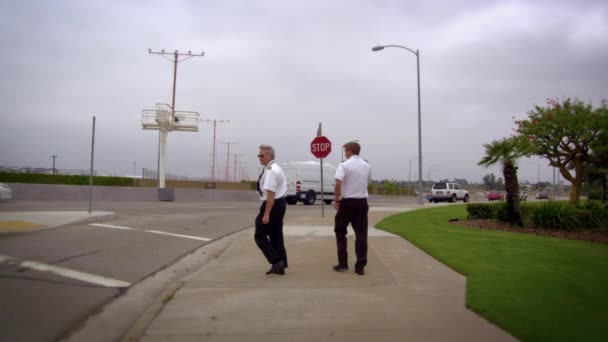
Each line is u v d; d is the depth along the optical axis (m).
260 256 7.66
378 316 4.45
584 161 19.62
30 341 3.76
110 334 4.03
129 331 4.02
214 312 4.55
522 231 11.38
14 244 7.90
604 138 18.20
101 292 5.26
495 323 4.21
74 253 7.33
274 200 6.24
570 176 19.66
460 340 3.83
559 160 19.88
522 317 4.26
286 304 4.83
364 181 6.36
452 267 6.65
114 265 6.70
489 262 6.88
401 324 4.23
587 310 4.46
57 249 7.59
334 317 4.42
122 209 17.20
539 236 10.36
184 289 5.41
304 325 4.20
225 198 31.50
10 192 21.39
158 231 10.55
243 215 15.82
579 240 9.92
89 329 4.12
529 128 19.09
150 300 5.16
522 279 5.73
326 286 5.61
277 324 4.22
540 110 19.73
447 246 8.41
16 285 5.32
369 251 8.11
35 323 4.17
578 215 11.84
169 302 4.87
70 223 10.83
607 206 11.82
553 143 18.94
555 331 3.91
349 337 3.91
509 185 12.28
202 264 7.46
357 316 4.45
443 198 36.56
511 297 4.91
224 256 7.65
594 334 3.84
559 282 5.57
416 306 4.78
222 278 6.03
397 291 5.38
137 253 7.74
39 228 9.67
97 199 25.67
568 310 4.46
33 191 23.86
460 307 4.74
